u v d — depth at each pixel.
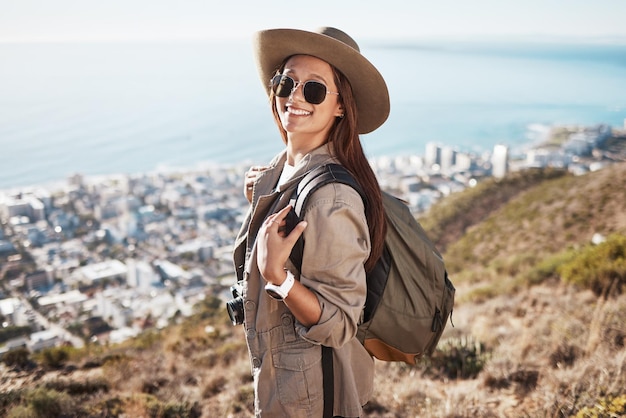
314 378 1.13
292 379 1.13
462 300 6.68
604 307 3.77
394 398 3.00
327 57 1.19
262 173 1.39
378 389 3.15
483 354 3.58
